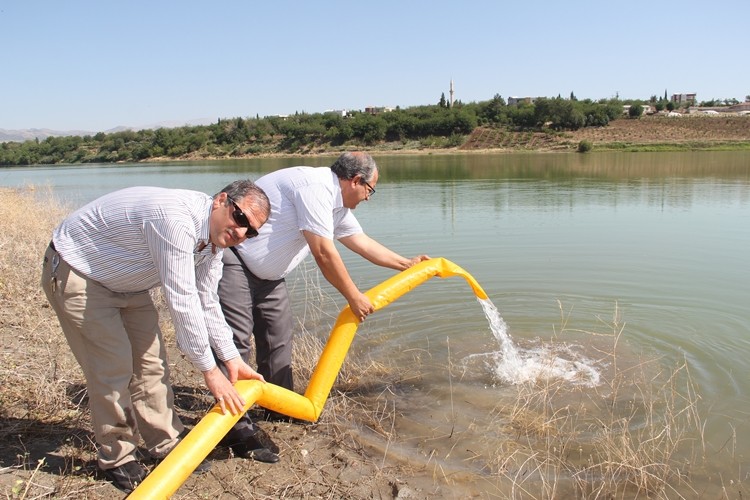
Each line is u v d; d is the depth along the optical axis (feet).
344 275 12.40
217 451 12.03
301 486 11.08
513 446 12.80
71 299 9.37
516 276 25.34
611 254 29.01
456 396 15.12
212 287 10.41
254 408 14.29
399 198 54.29
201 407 13.99
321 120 267.18
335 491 11.01
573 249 30.27
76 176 123.44
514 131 229.25
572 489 11.30
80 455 10.99
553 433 13.32
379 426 13.53
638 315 20.45
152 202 9.26
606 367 16.69
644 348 17.87
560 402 14.76
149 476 9.28
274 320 13.12
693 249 29.89
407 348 18.13
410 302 22.15
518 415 14.05
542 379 15.94
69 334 9.71
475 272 26.07
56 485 10.00
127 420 10.09
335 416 13.79
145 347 10.59
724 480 11.49
